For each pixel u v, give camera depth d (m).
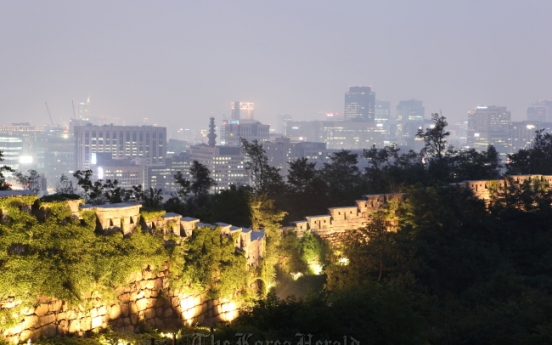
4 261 20.14
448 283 54.44
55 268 21.66
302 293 45.72
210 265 30.94
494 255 59.72
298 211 67.88
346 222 58.56
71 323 22.62
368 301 29.53
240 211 49.56
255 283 38.75
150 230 27.05
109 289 23.98
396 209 61.38
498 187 73.88
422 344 30.59
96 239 23.56
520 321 38.28
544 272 59.34
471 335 36.09
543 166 88.38
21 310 20.53
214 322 32.00
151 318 26.84
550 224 69.81
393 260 48.56
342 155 80.06
